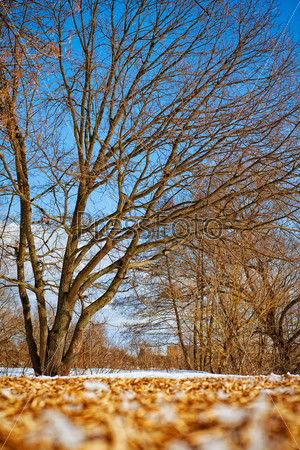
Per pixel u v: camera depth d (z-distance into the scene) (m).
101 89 13.46
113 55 13.79
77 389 4.46
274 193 12.30
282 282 17.67
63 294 13.95
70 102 12.33
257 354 18.91
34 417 2.56
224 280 18.00
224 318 17.69
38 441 2.00
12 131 11.40
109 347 19.50
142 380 6.65
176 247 14.55
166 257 16.20
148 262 14.53
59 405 3.11
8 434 2.17
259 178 12.33
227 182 12.28
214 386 5.23
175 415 2.63
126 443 1.99
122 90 12.41
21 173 13.95
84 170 12.38
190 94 12.47
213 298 17.33
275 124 12.10
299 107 11.98
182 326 21.02
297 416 2.57
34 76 10.52
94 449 1.87
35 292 13.92
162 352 22.25
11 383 5.10
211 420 2.52
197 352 21.16
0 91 10.84
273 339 18.88
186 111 12.56
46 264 14.80
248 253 14.84
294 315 20.30
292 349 19.00
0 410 2.86
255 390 4.50
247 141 12.51
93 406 3.01
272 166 11.91
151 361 20.84
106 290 14.51
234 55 12.66
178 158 12.80
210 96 12.53
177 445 2.00
